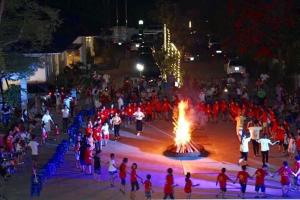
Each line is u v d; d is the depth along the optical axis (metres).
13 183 24.34
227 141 30.88
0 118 32.94
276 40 44.94
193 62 64.75
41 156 28.50
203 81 48.59
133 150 29.44
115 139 31.66
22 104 37.69
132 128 34.59
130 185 23.92
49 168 24.98
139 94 40.38
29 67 35.53
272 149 28.81
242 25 47.59
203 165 26.52
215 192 22.70
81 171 26.05
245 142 25.75
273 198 21.89
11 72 34.50
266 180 24.19
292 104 34.22
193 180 24.28
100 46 65.25
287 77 43.41
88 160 25.42
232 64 53.62
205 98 39.28
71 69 47.28
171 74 47.81
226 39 54.97
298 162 23.03
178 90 43.81
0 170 24.69
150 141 31.31
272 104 38.34
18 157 27.12
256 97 39.38
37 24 34.12
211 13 66.12
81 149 25.53
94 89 39.72
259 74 50.97
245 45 47.97
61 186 23.94
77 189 23.53
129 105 35.56
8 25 34.00
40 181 22.95
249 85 47.22
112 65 60.59
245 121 31.28
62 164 27.22
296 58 42.22
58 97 37.66
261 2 45.53
